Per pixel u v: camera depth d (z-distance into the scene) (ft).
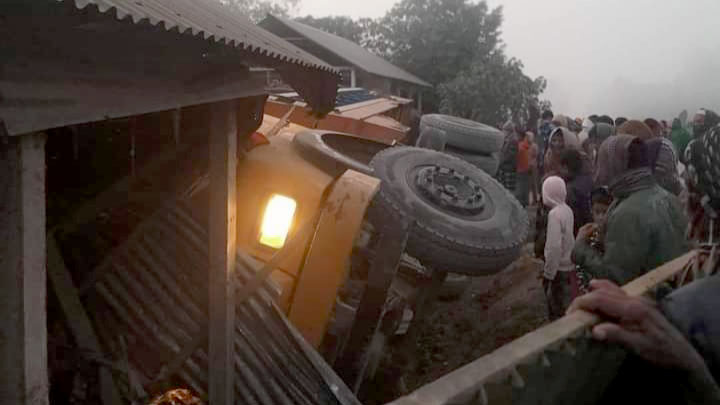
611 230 9.32
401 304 17.43
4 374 5.59
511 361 3.13
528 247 29.89
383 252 15.19
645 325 3.34
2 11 4.81
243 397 10.91
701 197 5.11
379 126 30.07
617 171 9.58
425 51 104.32
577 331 3.46
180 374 10.69
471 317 22.76
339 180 13.98
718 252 4.64
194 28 7.25
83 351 9.98
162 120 12.56
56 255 10.50
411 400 2.73
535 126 47.98
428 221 17.35
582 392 3.96
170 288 11.33
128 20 5.79
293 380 11.36
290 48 14.47
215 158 10.53
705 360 3.24
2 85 4.81
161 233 11.94
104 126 12.11
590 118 36.24
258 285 12.09
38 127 5.11
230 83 10.32
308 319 13.29
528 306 21.93
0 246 5.42
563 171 19.02
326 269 13.35
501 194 20.89
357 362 14.76
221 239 10.50
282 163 14.39
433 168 19.94
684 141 33.32
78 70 6.10
